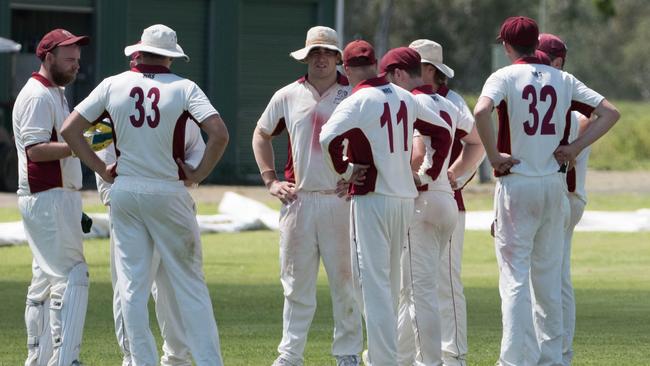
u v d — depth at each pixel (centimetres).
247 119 10512
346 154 2817
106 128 2819
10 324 3825
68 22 10262
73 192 2889
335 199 2950
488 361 3241
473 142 2966
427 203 2817
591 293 4684
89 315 4028
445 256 2981
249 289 4725
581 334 3719
